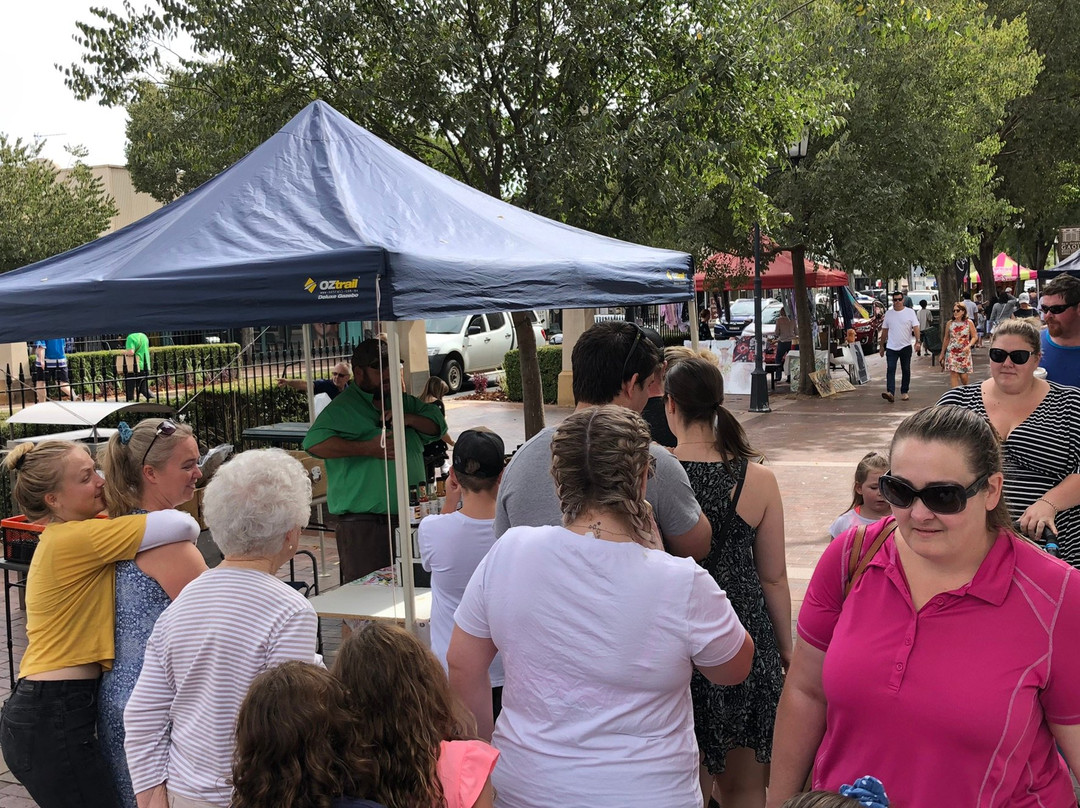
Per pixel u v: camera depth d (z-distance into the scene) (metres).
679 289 6.43
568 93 11.12
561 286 5.14
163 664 2.58
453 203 5.56
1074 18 26.34
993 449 1.92
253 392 11.34
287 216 4.89
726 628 2.32
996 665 1.90
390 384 4.32
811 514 9.53
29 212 25.88
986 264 34.59
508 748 2.33
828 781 2.12
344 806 1.97
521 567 2.32
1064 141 27.62
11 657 5.63
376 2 10.45
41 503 3.21
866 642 2.04
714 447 3.17
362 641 2.15
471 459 3.46
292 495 2.66
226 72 10.89
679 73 11.28
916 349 27.67
